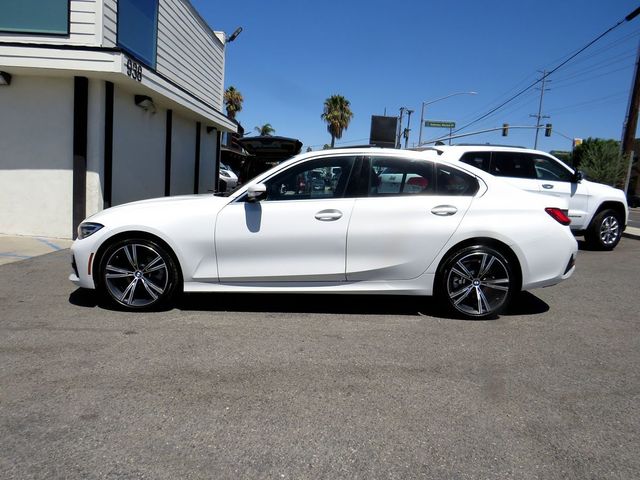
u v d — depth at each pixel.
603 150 32.06
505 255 4.85
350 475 2.49
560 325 4.89
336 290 4.80
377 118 16.23
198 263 4.76
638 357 4.11
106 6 8.74
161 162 12.18
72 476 2.42
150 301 4.88
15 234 9.31
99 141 9.06
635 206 39.59
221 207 4.77
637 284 6.89
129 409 3.06
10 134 9.06
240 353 3.96
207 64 15.30
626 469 2.58
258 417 3.01
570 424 3.01
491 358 3.99
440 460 2.62
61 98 8.98
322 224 4.72
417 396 3.32
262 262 4.76
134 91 10.06
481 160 9.45
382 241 4.73
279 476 2.47
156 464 2.54
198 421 2.95
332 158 4.89
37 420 2.90
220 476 2.46
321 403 3.20
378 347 4.16
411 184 4.87
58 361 3.72
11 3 8.51
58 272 6.58
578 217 9.84
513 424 3.00
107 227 4.74
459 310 4.89
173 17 12.15
